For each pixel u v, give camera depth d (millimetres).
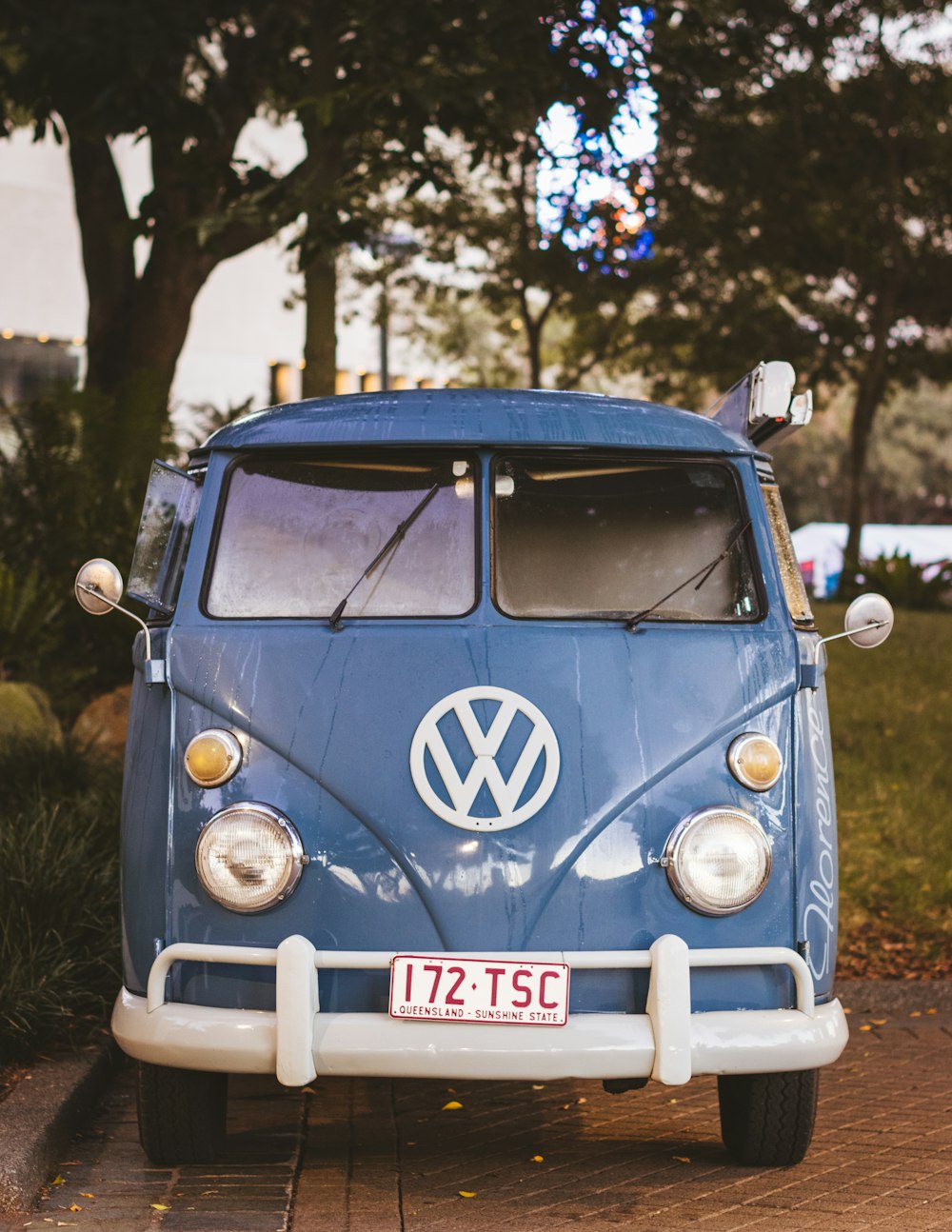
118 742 10266
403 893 4184
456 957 4074
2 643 11531
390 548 4594
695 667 4426
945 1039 6562
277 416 4848
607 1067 4051
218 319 36000
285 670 4363
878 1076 5965
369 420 4742
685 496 4711
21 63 10633
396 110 9852
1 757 8688
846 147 23547
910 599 23219
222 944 4223
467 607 4508
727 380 31688
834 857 4531
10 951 5883
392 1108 5496
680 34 10781
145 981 4328
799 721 4469
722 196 25266
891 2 18906
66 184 34188
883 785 10445
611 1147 5020
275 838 4188
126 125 11273
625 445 4703
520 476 4688
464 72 9578
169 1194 4414
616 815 4238
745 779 4320
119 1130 5117
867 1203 4410
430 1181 4637
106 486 12883
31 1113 4766
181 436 14523
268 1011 4164
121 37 10891
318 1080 5875
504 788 4215
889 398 35156
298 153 32750
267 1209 4285
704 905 4215
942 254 27531
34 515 12656
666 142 18000
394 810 4211
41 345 33719
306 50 13430
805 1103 4586
